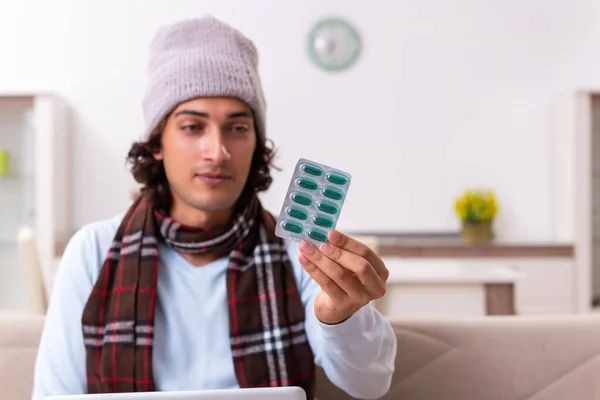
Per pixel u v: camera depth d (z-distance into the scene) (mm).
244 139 1092
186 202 1100
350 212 3859
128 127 3842
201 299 1115
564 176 3715
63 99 3797
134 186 3840
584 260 3572
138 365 1064
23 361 1193
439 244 3506
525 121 3871
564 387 1198
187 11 3816
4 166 3586
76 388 1078
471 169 3871
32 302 2197
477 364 1217
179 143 1072
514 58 3857
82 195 3842
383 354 1036
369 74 3842
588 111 3598
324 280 862
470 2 3844
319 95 3842
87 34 3818
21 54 3822
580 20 3855
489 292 2152
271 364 1090
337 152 3857
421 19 3840
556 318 1246
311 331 1105
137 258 1115
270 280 1136
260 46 3824
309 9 3826
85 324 1084
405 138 3857
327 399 1227
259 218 1196
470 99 3855
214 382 1084
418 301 2170
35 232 3588
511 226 3875
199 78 1062
